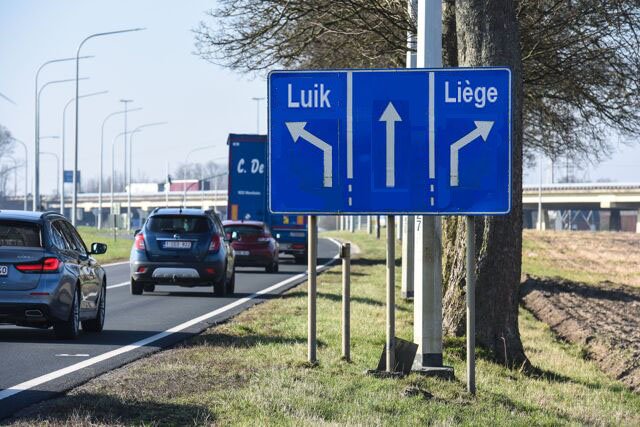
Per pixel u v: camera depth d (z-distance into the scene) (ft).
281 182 46.98
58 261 59.88
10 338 62.18
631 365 68.64
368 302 91.04
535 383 54.60
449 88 46.14
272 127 47.03
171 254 97.71
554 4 93.09
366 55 98.68
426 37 48.80
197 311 82.28
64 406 37.45
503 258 59.77
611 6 92.73
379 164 46.62
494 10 57.11
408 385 45.27
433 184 46.21
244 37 97.40
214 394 40.34
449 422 37.35
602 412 45.93
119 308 84.94
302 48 98.27
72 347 57.67
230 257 102.89
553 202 565.12
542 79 100.01
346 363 51.08
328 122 46.85
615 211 651.25
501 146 45.88
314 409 38.06
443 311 62.28
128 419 35.24
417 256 50.21
